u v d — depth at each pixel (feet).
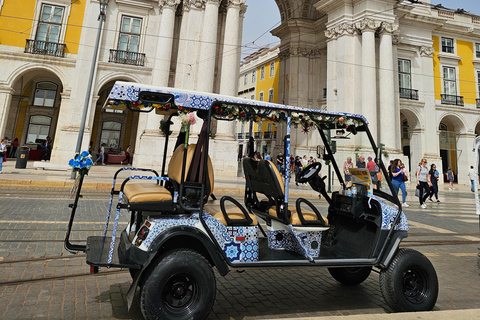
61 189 26.08
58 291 8.91
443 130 70.69
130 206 7.64
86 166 8.62
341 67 51.78
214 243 7.56
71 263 11.01
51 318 7.41
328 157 11.57
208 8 46.39
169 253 7.20
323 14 66.54
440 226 21.68
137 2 49.90
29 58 46.50
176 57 50.49
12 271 9.95
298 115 9.11
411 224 21.93
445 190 53.31
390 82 51.21
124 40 49.80
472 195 45.70
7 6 46.60
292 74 68.23
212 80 46.06
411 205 32.37
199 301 7.09
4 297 8.29
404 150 69.10
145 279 6.98
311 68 68.59
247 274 11.47
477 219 25.22
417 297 8.71
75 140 45.75
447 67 67.26
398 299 8.34
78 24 48.78
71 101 46.73
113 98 7.61
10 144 56.65
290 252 9.04
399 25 61.62
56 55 47.32
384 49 51.70
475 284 11.37
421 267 8.74
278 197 8.82
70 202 20.97
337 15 53.67
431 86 63.52
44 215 16.96
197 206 8.15
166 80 47.29
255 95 104.06
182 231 7.29
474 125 67.87
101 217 17.57
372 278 11.73
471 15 69.92
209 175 8.57
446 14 67.97
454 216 26.25
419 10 63.21
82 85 47.14
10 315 7.40
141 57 49.78
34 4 47.60
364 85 49.93
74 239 13.35
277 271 11.96
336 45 53.62
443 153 70.79
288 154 8.76
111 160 59.36
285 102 70.74
